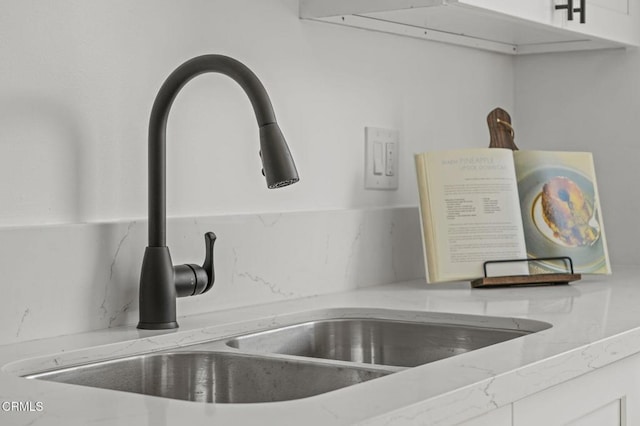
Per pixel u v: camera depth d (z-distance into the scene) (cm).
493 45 239
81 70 140
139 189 150
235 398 130
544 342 127
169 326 139
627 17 225
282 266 173
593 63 241
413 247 211
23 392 96
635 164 236
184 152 158
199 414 86
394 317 164
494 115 214
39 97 134
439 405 93
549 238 203
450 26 211
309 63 185
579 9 200
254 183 172
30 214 133
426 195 194
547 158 209
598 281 205
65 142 138
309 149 186
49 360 120
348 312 167
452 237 193
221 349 134
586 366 125
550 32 223
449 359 114
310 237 180
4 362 115
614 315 153
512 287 195
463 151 197
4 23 129
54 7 136
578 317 151
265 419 84
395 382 100
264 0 174
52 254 132
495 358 115
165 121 138
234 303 163
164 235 140
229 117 167
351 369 119
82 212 141
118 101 146
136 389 131
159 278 139
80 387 99
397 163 211
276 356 126
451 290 190
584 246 205
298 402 90
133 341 131
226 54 166
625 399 143
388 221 202
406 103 214
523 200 205
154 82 152
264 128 133
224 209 166
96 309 138
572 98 245
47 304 131
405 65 213
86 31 141
